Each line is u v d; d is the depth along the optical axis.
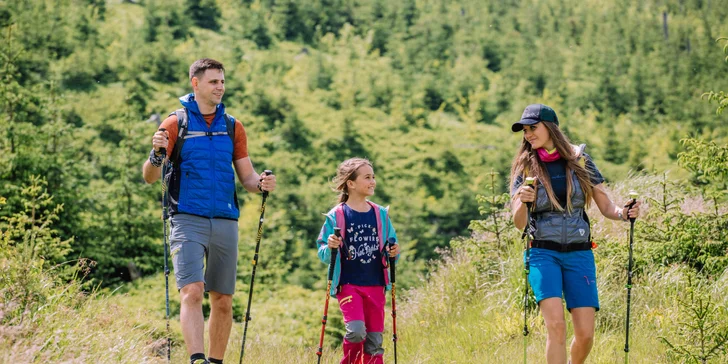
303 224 67.50
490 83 132.88
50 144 27.05
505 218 10.52
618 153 99.88
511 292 9.09
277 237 49.50
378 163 95.62
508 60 144.75
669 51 135.12
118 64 99.25
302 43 147.12
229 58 118.94
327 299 5.88
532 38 152.38
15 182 24.56
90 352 5.76
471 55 143.38
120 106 79.19
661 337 6.59
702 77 127.31
